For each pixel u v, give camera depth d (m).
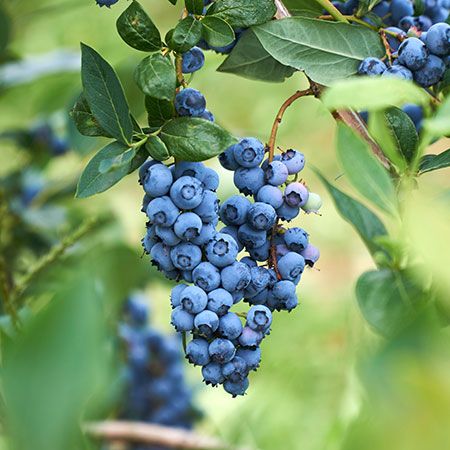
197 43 0.98
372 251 1.00
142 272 1.33
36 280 1.24
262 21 0.97
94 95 0.93
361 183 0.90
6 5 1.40
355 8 1.05
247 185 0.94
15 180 1.37
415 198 0.77
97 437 1.13
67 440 0.73
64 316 0.73
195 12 0.96
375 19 1.04
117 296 1.32
